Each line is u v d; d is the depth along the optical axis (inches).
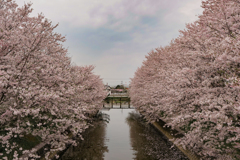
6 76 201.6
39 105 239.0
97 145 537.3
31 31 281.4
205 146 266.8
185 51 388.8
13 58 246.7
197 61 301.9
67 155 454.3
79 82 463.5
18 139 319.9
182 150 398.3
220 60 207.0
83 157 445.1
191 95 302.7
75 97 380.5
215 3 291.6
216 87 260.7
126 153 466.6
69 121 299.3
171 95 353.7
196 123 265.9
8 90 208.4
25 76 243.9
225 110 205.2
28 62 267.9
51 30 323.6
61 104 288.2
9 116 226.8
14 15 292.2
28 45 247.3
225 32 248.4
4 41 227.5
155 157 425.1
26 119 275.7
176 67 417.7
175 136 482.9
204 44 293.6
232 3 251.4
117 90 3954.2
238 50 189.2
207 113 201.8
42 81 278.7
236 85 181.3
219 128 195.0
